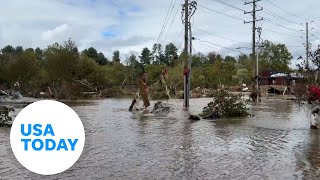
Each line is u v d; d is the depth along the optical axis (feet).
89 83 215.92
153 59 424.05
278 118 74.90
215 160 35.19
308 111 92.07
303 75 70.64
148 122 67.67
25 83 183.01
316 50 66.03
